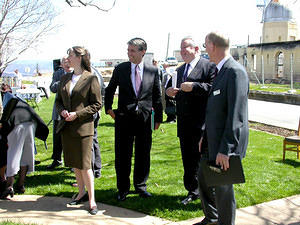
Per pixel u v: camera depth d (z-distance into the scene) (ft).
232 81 10.19
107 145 25.17
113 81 14.76
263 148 24.22
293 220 12.96
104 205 14.30
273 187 16.26
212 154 10.73
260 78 102.73
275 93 58.59
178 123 14.28
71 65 13.78
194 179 14.35
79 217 13.05
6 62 39.22
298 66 90.79
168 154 22.59
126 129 14.55
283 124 34.78
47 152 23.26
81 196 14.55
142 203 14.28
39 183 16.93
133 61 14.25
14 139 14.92
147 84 14.49
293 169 19.17
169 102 15.64
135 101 14.40
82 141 13.33
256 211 13.73
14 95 15.49
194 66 14.12
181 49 14.25
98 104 13.50
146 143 14.84
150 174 18.28
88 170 13.53
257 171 18.63
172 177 17.71
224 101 10.46
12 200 14.83
